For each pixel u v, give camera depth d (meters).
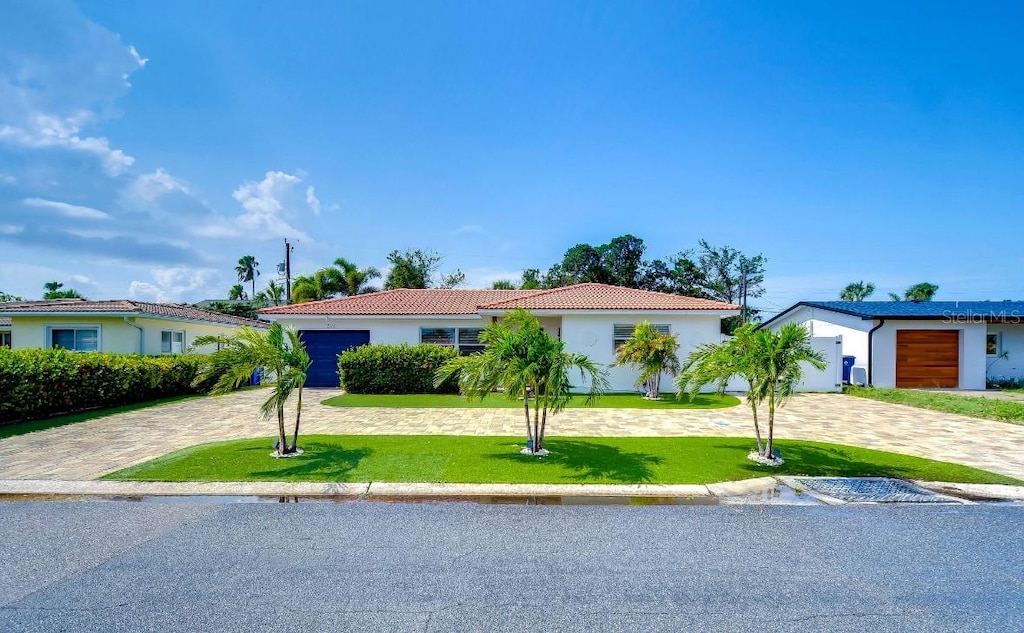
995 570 3.96
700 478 6.45
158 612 3.26
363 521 5.02
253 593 3.52
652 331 15.05
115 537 4.57
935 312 18.06
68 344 17.06
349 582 3.70
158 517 5.11
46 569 3.91
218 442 8.47
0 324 19.66
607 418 11.36
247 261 64.38
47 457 7.38
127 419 10.99
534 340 7.63
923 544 4.48
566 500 5.72
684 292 38.34
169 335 18.91
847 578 3.81
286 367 7.52
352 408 12.75
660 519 5.11
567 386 7.75
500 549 4.33
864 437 9.20
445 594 3.52
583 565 4.02
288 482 6.16
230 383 7.49
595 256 38.09
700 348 8.23
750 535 4.68
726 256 40.19
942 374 17.72
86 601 3.41
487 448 8.02
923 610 3.34
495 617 3.21
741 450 8.01
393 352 15.70
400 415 11.62
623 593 3.55
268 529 4.79
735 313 16.69
